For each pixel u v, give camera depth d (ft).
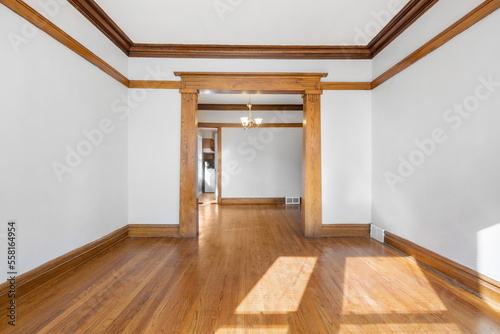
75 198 9.33
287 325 5.93
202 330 5.74
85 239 9.94
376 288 7.73
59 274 8.46
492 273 6.87
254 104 25.16
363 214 13.67
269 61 13.50
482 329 5.75
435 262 8.92
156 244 12.20
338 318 6.20
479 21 7.14
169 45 12.87
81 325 5.88
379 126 12.80
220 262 9.88
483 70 7.04
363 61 13.60
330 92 13.60
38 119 7.61
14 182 6.82
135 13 10.36
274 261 9.99
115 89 12.12
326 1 9.61
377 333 5.64
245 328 5.81
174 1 9.57
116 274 8.73
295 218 18.47
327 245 12.08
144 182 13.47
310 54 13.38
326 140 13.61
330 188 13.64
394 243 11.46
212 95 21.77
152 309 6.57
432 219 9.14
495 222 6.77
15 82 6.82
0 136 6.42
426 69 9.34
